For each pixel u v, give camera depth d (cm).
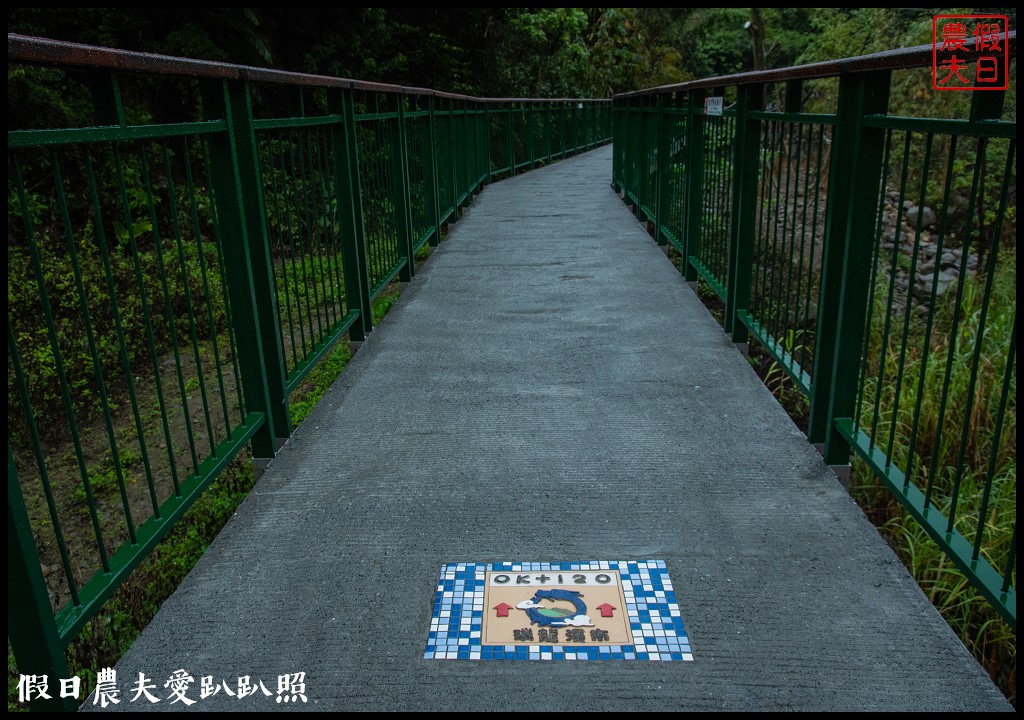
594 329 443
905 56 196
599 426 311
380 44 1121
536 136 1515
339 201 412
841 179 258
